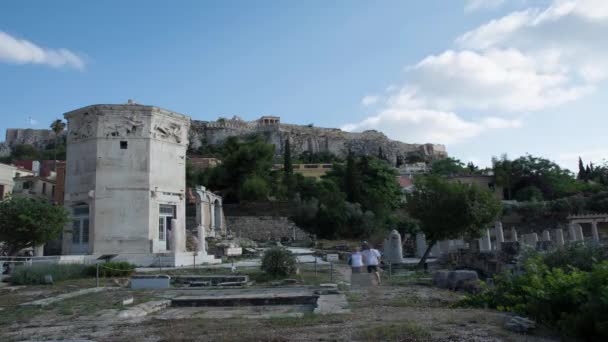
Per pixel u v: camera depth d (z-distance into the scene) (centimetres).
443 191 3167
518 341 823
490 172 10838
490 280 1872
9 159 12394
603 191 7488
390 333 871
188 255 3159
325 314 1157
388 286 1897
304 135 16938
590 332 830
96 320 1205
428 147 19162
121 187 3344
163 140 3544
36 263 2502
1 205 2838
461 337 845
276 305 1530
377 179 7831
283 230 6488
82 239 3378
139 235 3303
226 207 6881
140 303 1485
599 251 1502
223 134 16162
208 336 929
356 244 5512
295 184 7856
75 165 3462
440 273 1842
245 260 3678
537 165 9038
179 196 3625
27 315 1305
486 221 3133
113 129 3406
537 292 1031
